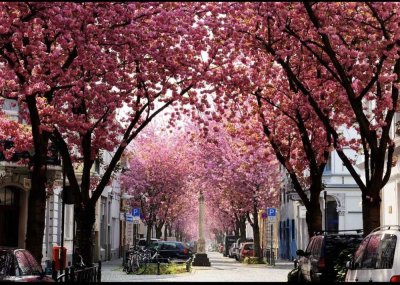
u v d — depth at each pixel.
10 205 33.59
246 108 26.64
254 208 51.75
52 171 30.67
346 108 24.25
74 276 17.67
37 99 20.53
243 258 56.47
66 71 18.88
